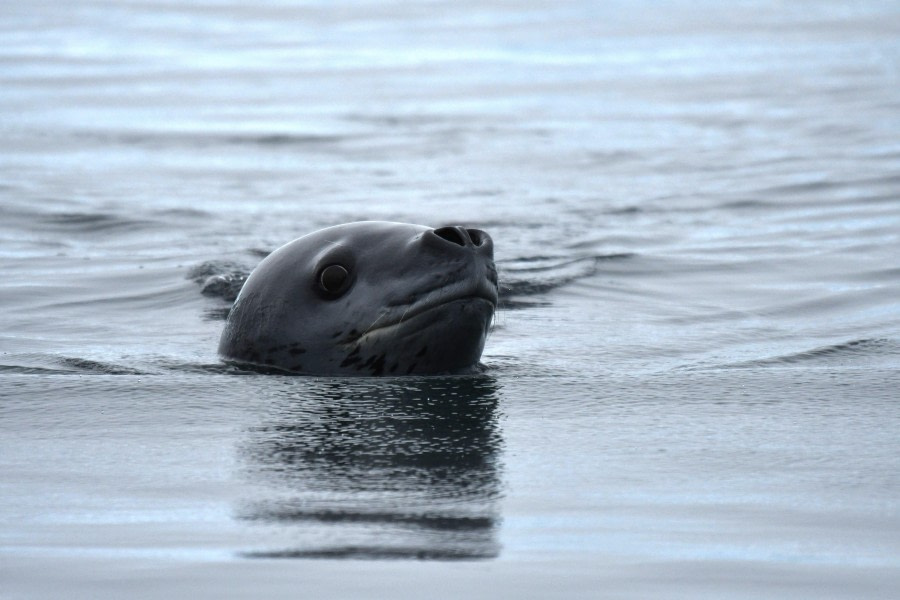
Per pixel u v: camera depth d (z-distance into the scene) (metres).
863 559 11.79
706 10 114.75
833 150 49.28
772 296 27.38
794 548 12.09
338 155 50.84
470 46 92.88
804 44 89.06
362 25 106.50
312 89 72.06
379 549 11.94
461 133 56.59
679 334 23.72
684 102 65.56
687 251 32.44
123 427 16.80
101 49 89.25
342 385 18.89
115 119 60.16
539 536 12.36
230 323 21.09
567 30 101.75
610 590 10.99
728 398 18.55
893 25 97.56
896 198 39.41
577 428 16.75
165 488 14.01
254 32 101.62
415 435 16.25
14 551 11.92
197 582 11.08
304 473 14.59
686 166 47.06
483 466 14.90
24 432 16.59
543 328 24.12
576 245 33.06
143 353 21.70
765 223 36.38
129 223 36.25
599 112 62.97
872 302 26.55
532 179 44.72
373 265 19.33
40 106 64.06
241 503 13.41
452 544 12.11
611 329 24.14
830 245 32.97
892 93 64.81
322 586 11.00
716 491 13.93
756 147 50.94
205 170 46.94
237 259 30.73
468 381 19.28
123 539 12.27
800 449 15.72
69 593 10.84
